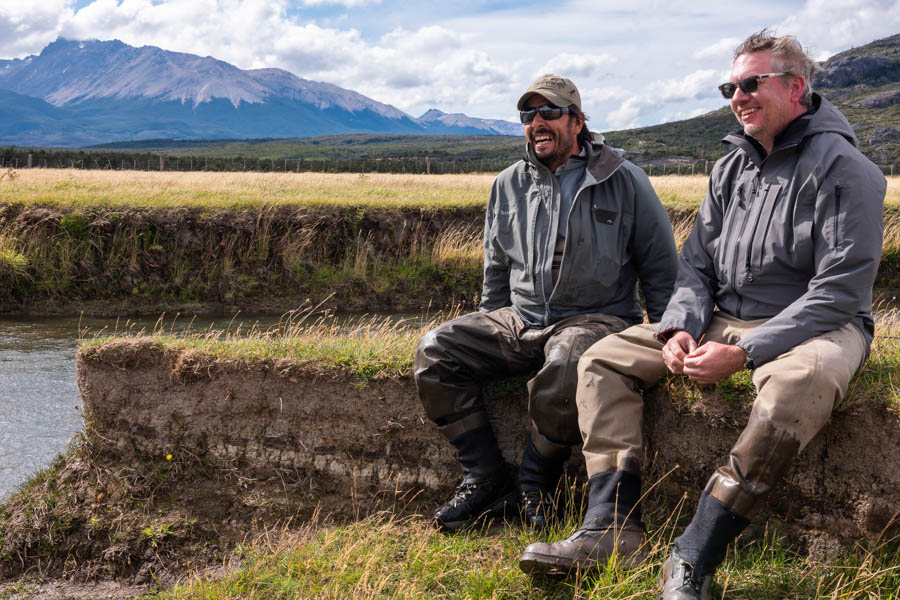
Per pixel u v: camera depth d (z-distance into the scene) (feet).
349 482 13.06
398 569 10.46
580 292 11.46
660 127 426.92
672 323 10.00
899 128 325.62
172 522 13.19
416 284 35.88
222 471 13.62
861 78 594.24
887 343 11.60
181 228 35.32
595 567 8.93
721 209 10.71
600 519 9.11
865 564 8.98
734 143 10.15
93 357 14.30
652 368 9.96
